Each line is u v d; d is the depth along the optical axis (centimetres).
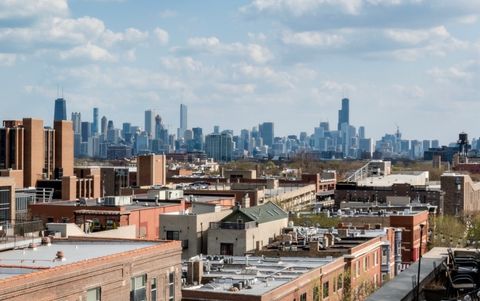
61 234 6831
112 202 10788
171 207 11231
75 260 4491
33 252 4906
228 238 9062
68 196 17800
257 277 6769
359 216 12812
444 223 14838
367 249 9019
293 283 6475
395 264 11162
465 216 19100
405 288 1989
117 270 4525
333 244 8925
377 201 18550
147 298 4884
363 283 8550
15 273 3991
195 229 9244
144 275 4859
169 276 5219
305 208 18200
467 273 2381
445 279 2377
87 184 19038
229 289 6006
